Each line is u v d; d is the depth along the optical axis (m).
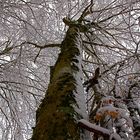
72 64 3.17
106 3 6.35
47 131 2.23
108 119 2.45
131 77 3.48
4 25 5.99
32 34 5.79
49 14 6.18
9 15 5.68
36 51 6.43
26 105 6.36
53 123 2.28
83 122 2.27
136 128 2.77
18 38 6.27
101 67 4.94
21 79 5.92
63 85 2.75
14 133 5.85
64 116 2.32
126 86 3.32
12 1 5.83
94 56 5.17
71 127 2.24
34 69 6.61
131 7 5.05
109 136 2.18
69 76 2.90
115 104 2.95
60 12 6.40
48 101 2.62
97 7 6.29
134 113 2.89
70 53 3.41
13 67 5.75
